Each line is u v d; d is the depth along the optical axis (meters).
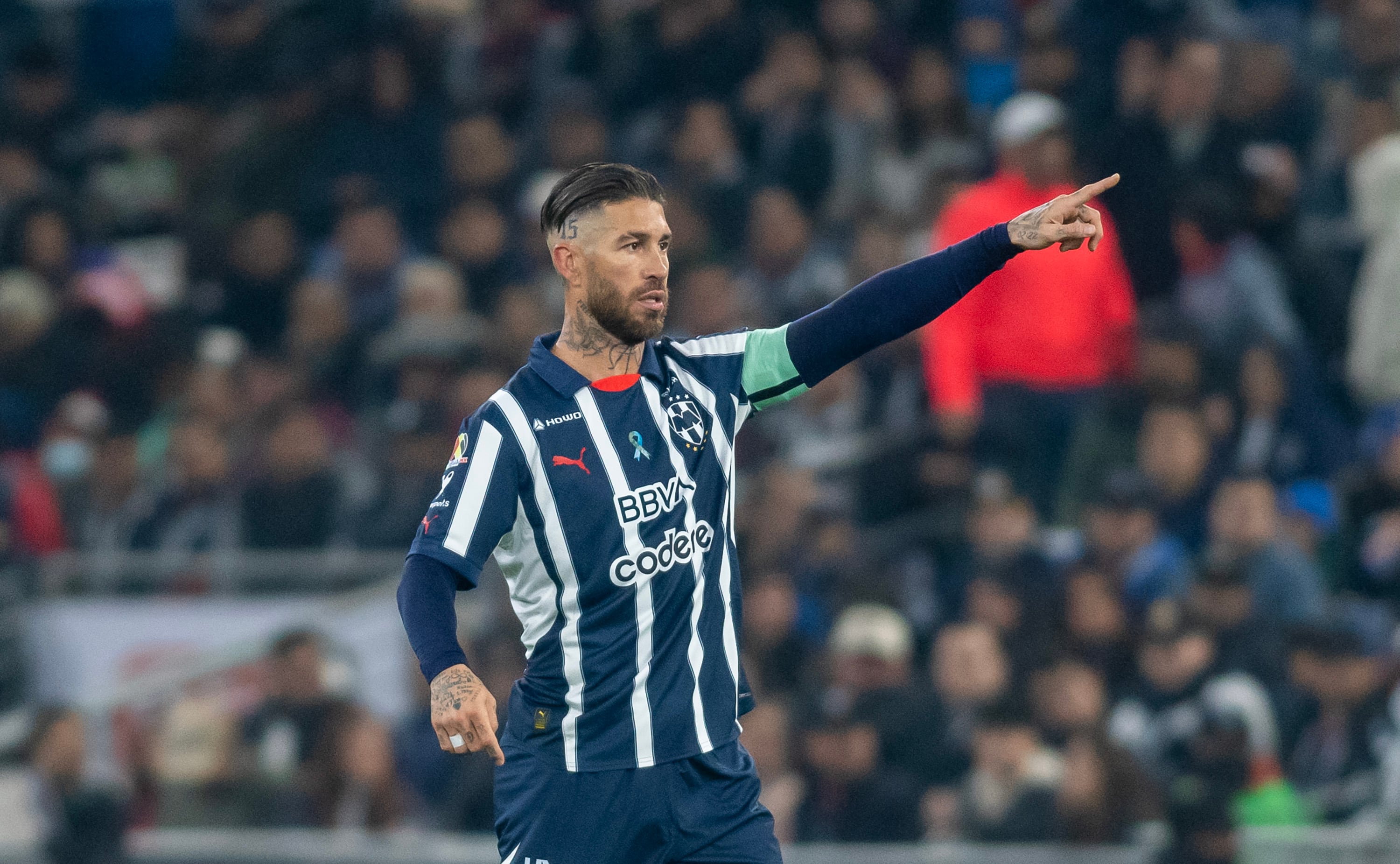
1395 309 31.91
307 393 38.09
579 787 13.02
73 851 28.66
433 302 36.28
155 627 31.88
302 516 33.25
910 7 41.50
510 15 44.88
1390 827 24.36
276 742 30.17
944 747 27.22
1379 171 33.81
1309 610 28.09
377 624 31.34
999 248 12.79
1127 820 25.31
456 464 12.95
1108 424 30.80
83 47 53.22
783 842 26.94
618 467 12.93
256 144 44.28
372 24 46.22
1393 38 35.69
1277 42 38.47
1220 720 25.09
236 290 42.09
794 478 31.22
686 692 13.05
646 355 13.30
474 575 12.73
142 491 36.06
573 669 13.00
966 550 30.67
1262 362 31.12
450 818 28.86
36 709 31.58
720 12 41.75
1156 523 29.73
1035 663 27.84
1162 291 33.19
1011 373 30.62
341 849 28.19
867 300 13.06
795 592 30.31
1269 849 24.20
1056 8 39.66
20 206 43.47
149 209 47.62
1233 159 33.50
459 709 11.98
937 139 37.75
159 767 30.56
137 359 40.84
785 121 39.00
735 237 38.03
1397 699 26.20
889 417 32.94
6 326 40.69
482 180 41.28
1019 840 25.52
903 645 27.86
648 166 40.81
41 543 35.41
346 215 41.41
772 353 13.30
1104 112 37.41
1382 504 29.22
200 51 48.97
